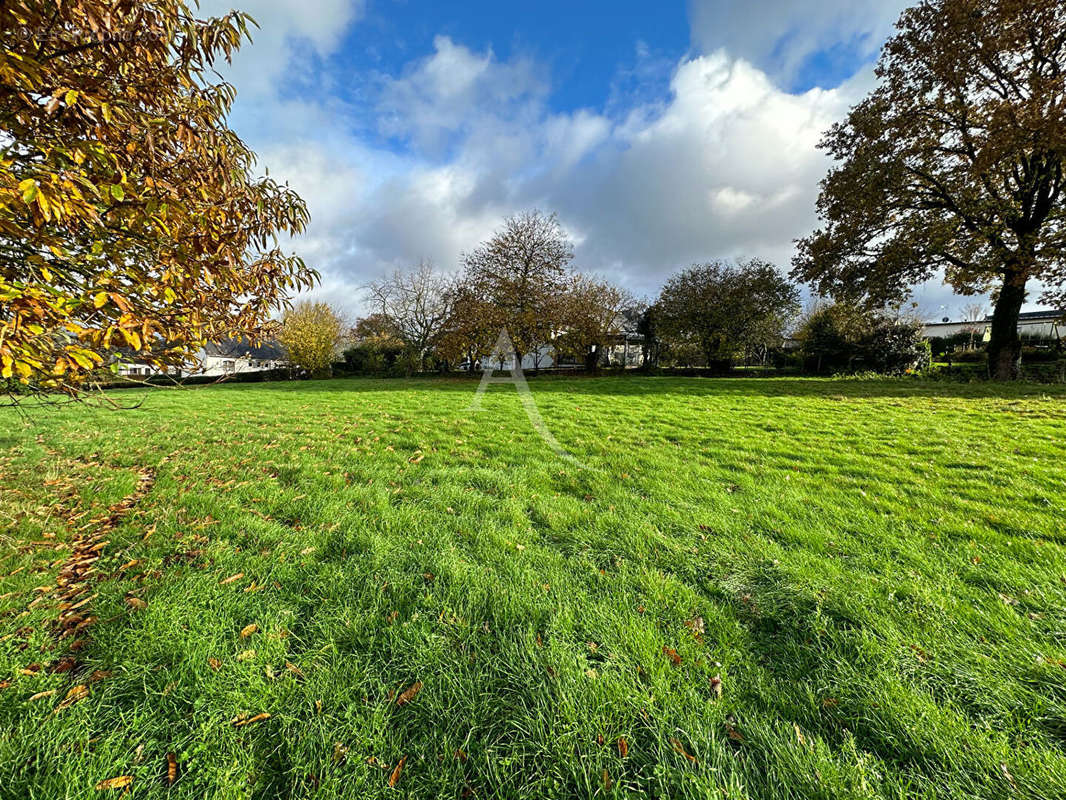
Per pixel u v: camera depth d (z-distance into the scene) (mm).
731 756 1416
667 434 6906
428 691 1675
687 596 2330
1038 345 20000
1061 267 12719
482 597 2312
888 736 1467
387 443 6387
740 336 24781
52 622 2047
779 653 1918
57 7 1680
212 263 2381
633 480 4414
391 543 2959
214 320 2652
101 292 1681
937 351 25797
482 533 3141
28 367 1468
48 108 1630
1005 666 1749
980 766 1356
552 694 1662
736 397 11633
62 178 1646
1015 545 2820
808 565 2627
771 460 5160
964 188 13734
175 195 2092
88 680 1703
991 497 3746
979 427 6719
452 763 1406
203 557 2705
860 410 8820
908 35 14180
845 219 16156
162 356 2402
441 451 5793
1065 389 11125
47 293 1540
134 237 2195
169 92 2125
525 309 23016
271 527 3188
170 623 2027
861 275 16484
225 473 4648
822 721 1553
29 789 1273
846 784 1323
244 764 1379
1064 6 11617
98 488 4023
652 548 2912
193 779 1334
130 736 1466
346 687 1684
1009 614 2078
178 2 1999
